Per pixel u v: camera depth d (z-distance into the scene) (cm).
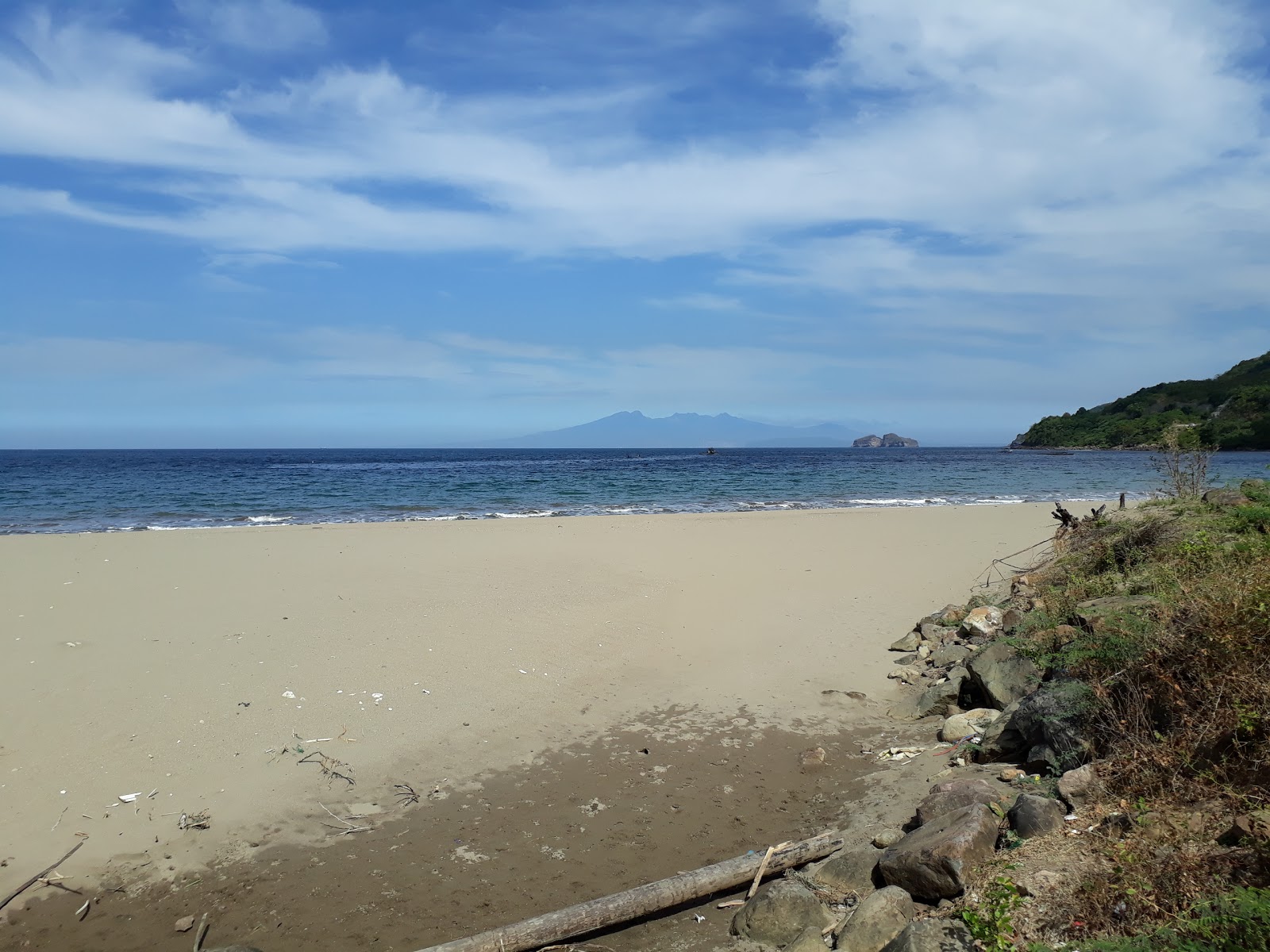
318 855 530
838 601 1127
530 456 10388
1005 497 3044
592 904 446
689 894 468
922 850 424
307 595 1083
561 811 589
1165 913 334
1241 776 411
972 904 381
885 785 608
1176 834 384
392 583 1165
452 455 11881
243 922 466
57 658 816
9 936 454
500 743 693
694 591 1170
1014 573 1204
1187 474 1061
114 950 444
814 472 5012
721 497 3125
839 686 834
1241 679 444
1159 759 442
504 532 1725
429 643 909
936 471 5044
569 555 1417
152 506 2683
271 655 848
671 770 654
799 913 426
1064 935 347
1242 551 648
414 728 709
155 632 905
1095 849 399
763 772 652
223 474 4703
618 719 751
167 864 518
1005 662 715
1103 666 549
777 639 970
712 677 855
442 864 522
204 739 668
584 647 921
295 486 3678
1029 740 575
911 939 354
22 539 1545
